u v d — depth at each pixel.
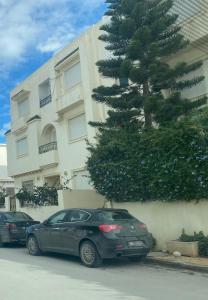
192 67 14.84
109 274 10.49
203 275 10.18
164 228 13.88
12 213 18.05
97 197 19.61
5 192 32.72
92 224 11.90
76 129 23.33
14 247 17.22
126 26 14.82
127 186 14.88
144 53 15.02
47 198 21.03
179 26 15.55
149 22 15.18
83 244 11.91
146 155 14.01
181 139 12.71
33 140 27.17
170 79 14.98
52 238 13.26
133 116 15.33
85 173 22.47
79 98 22.12
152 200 14.34
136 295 8.08
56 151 24.86
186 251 12.25
